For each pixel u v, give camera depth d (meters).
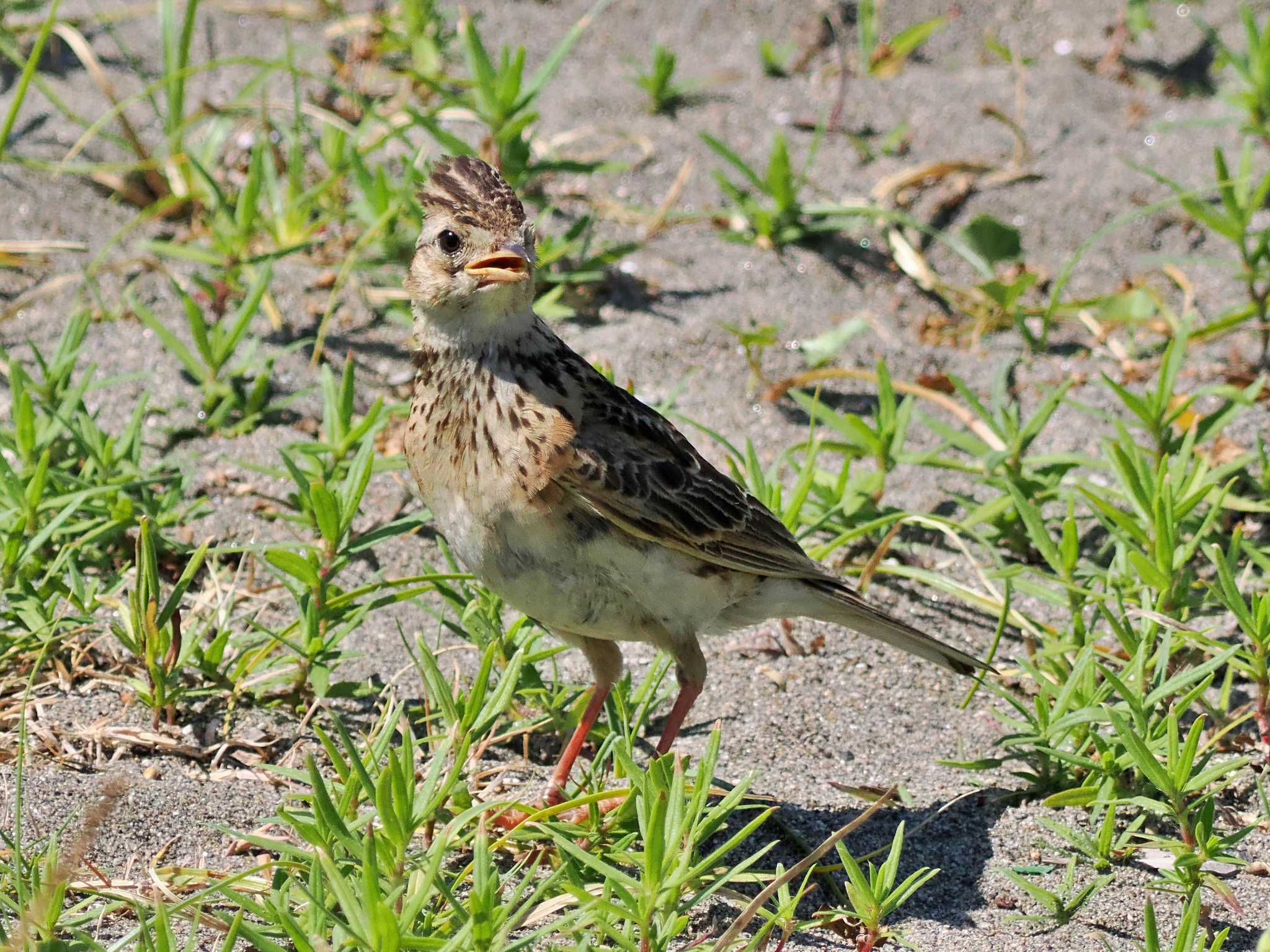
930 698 10.44
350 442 11.31
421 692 10.07
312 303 14.09
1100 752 8.76
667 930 7.03
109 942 7.41
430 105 16.47
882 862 8.57
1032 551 11.79
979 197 15.92
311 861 7.41
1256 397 12.56
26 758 8.84
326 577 9.91
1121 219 14.37
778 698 10.34
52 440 11.34
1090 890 8.09
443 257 8.66
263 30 17.95
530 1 19.42
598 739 9.60
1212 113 17.52
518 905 7.58
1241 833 7.99
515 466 8.53
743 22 19.16
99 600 9.93
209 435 12.57
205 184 15.05
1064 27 19.27
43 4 17.77
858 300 14.84
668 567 8.88
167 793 8.52
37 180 15.21
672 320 14.24
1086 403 13.35
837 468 12.67
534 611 9.02
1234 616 10.77
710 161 16.42
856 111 17.38
